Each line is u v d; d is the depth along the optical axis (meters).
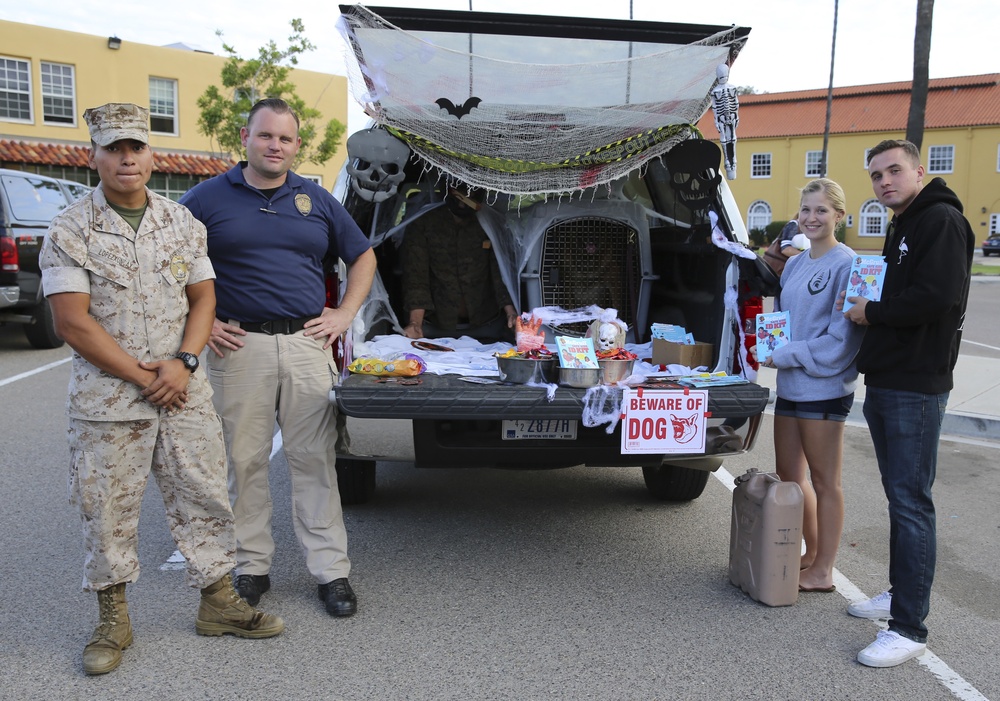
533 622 3.27
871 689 2.79
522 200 4.45
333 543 3.37
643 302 4.61
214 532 3.06
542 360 3.33
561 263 4.55
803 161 50.00
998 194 46.50
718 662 2.96
